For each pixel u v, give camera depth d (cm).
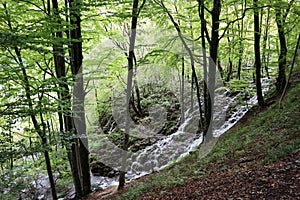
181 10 1471
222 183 616
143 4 1008
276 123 989
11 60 909
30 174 1292
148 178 1039
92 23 1115
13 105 660
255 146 862
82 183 1147
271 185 509
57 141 703
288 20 1133
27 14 887
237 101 1623
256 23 1212
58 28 724
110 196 935
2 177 820
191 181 732
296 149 651
